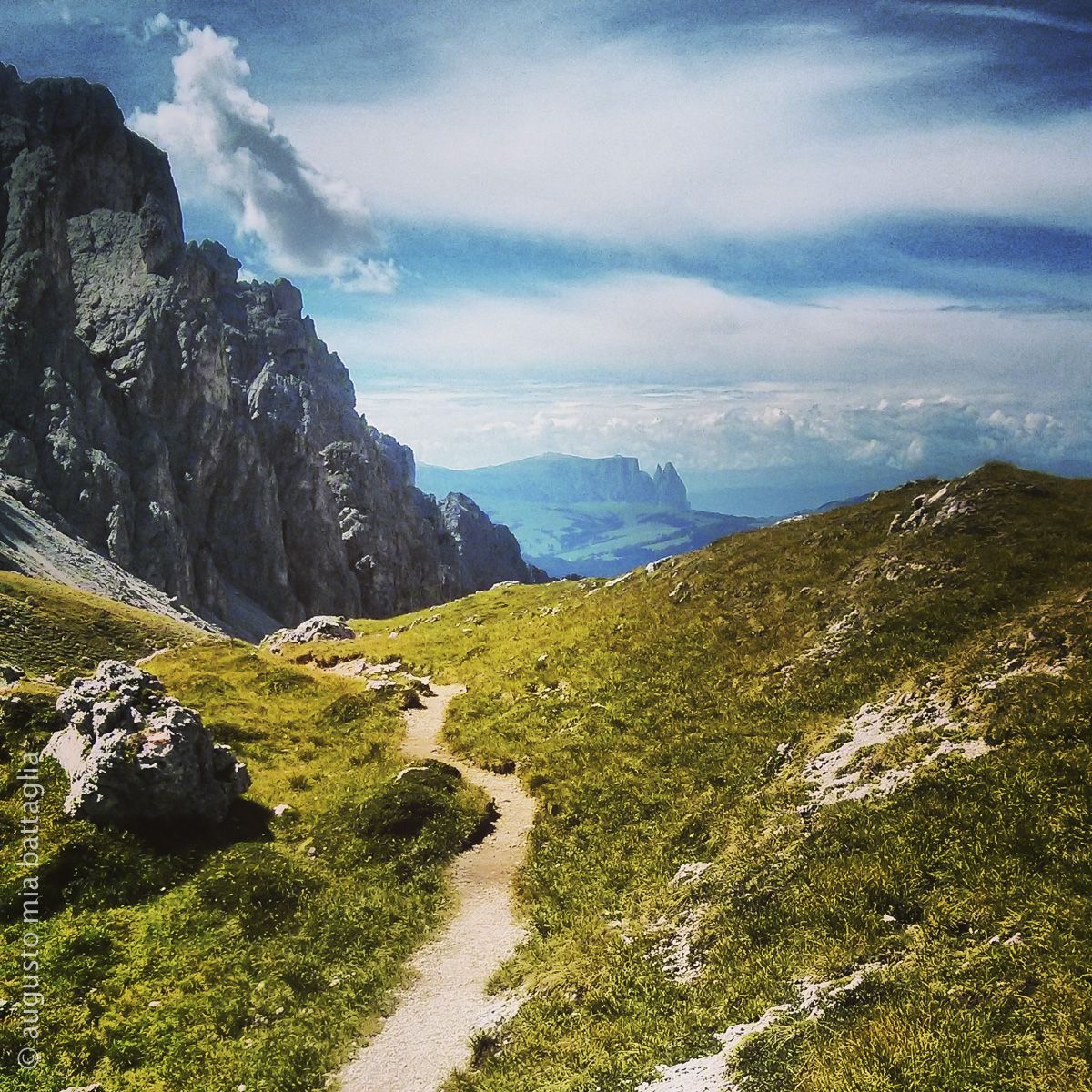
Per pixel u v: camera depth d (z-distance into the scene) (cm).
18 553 13762
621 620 4778
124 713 3080
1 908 2405
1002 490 3747
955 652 2680
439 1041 1873
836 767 2309
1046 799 1677
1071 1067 1018
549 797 3173
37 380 18538
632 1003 1705
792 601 3997
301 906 2538
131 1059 1855
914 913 1556
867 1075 1091
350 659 6450
